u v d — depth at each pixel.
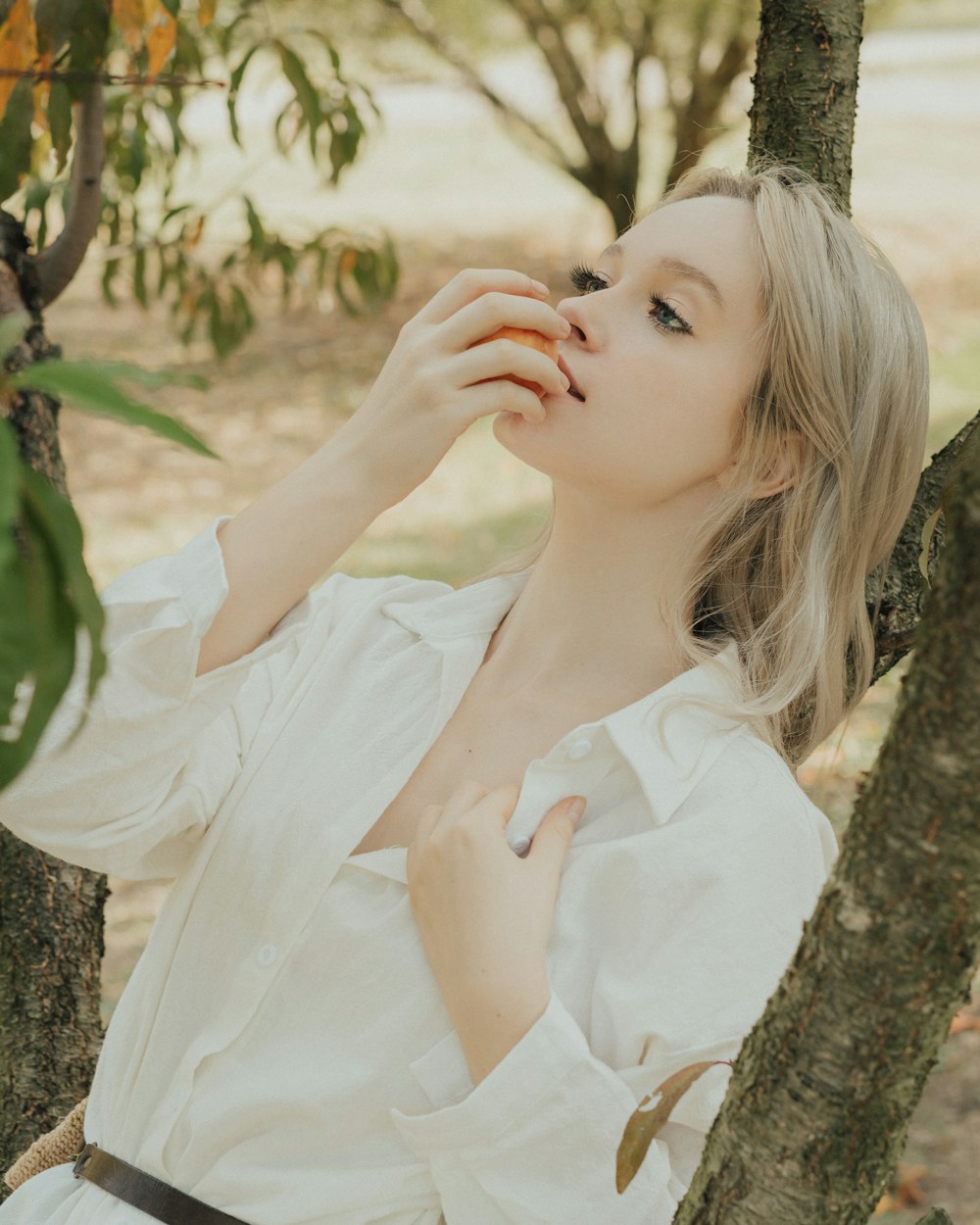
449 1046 1.26
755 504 1.41
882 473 1.41
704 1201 1.05
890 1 9.45
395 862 1.30
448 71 10.15
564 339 1.35
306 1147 1.28
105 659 0.81
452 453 7.61
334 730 1.36
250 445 7.83
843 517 1.40
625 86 9.36
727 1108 1.05
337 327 9.46
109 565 6.36
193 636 1.23
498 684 1.40
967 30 18.41
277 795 1.34
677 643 1.38
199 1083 1.31
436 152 13.82
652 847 1.27
